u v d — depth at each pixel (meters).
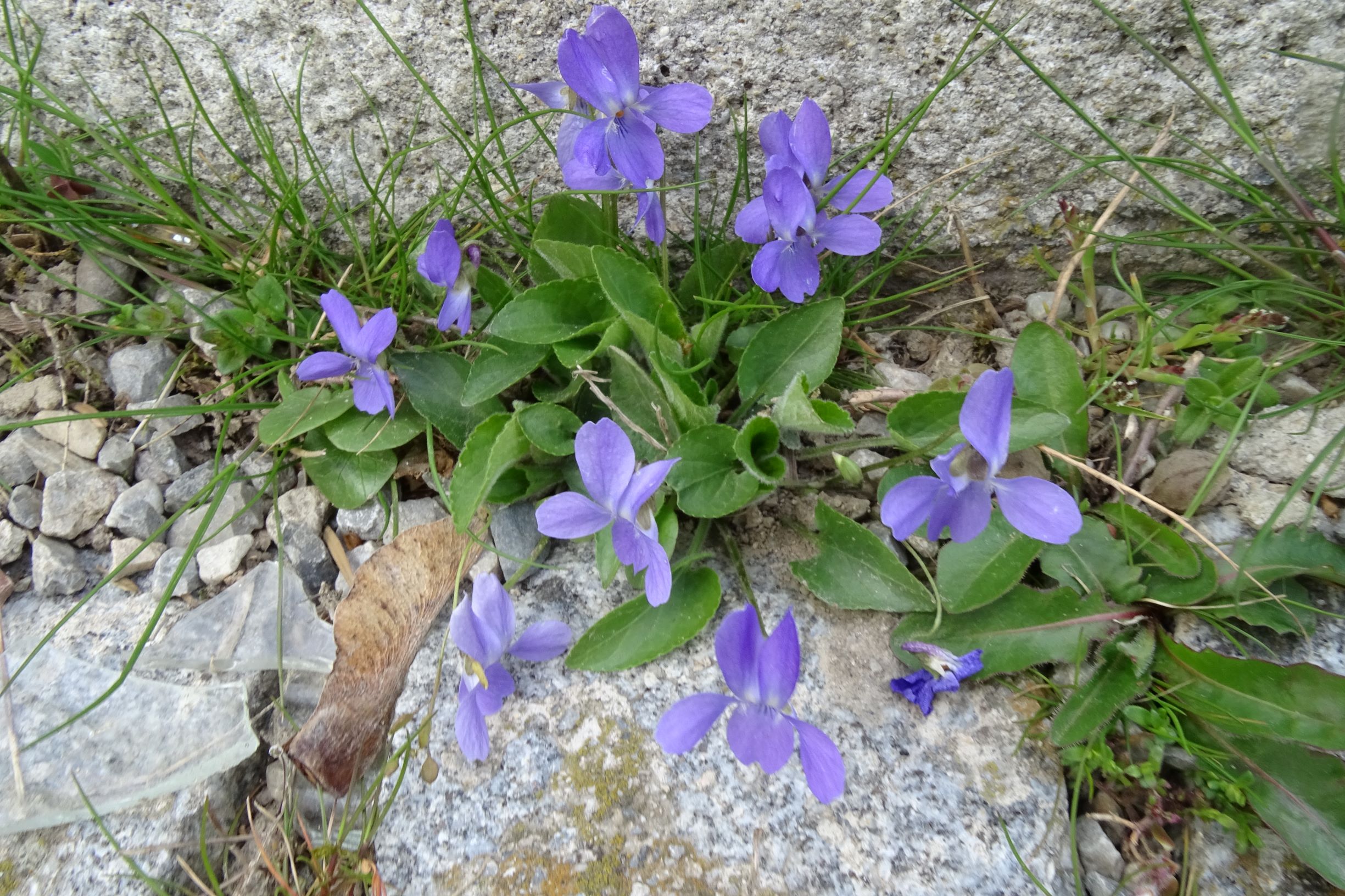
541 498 0.12
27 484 0.13
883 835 0.10
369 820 0.10
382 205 0.13
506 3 0.13
